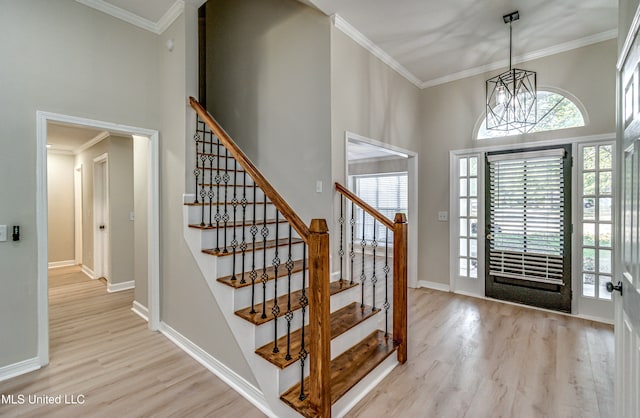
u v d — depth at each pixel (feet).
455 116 13.67
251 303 7.19
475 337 9.44
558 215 11.35
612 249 10.50
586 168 10.93
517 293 12.32
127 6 8.96
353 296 8.97
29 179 7.68
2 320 7.37
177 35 9.14
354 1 8.77
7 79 7.34
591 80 10.68
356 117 10.48
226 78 12.46
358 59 10.59
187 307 8.73
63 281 16.38
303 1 8.91
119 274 14.80
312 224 5.36
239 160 7.07
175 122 9.28
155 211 9.89
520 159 12.10
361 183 25.52
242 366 6.81
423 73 13.53
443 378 7.31
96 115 8.67
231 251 7.79
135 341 9.37
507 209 12.44
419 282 14.94
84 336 9.72
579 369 7.67
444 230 14.14
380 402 6.47
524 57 11.91
